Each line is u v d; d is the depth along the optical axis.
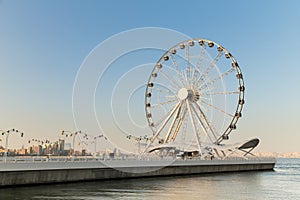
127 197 40.78
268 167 105.38
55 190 44.72
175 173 71.88
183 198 41.34
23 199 37.44
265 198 43.38
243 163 92.62
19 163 46.53
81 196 40.53
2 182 44.78
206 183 58.62
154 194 43.59
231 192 48.00
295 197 44.44
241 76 86.00
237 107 85.94
